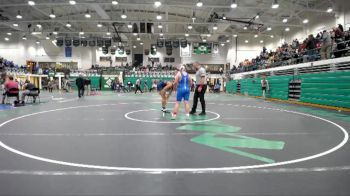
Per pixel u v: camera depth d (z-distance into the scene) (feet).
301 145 17.38
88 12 99.45
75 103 51.11
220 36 137.69
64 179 11.24
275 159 14.19
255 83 84.99
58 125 24.98
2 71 97.30
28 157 14.37
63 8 99.35
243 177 11.57
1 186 10.49
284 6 78.54
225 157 14.52
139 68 139.85
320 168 12.79
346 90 42.01
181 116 31.65
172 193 9.94
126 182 10.96
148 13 110.63
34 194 9.80
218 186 10.59
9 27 118.21
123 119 28.96
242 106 47.24
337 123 27.22
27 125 24.95
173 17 115.14
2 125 24.93
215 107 44.37
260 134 21.02
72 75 135.23
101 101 56.95
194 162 13.62
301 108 44.55
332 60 49.65
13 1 86.22
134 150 15.93
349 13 72.49
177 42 115.65
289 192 10.07
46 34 128.36
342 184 10.85
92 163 13.39
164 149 16.19
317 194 9.92
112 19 103.45
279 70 74.23
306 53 62.49
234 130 22.66
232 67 135.03
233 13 93.61
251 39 135.54
